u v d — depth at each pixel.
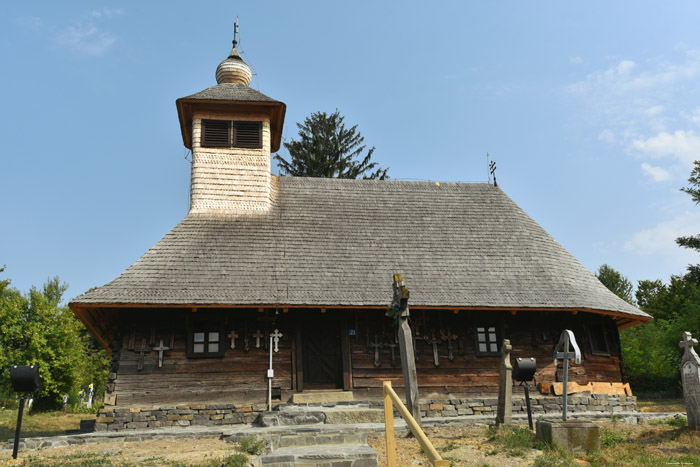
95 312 14.93
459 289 16.20
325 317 15.94
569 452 9.52
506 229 19.19
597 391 16.50
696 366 11.59
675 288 42.34
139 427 14.03
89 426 16.47
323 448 9.41
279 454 8.74
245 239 17.16
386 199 20.11
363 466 8.59
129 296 14.22
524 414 15.46
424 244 18.03
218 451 10.35
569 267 18.17
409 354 11.96
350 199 19.86
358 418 13.05
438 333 16.12
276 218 18.34
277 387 15.14
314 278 16.02
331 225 18.39
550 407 15.91
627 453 9.71
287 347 15.55
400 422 13.18
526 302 15.91
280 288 15.41
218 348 15.17
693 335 24.03
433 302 15.48
